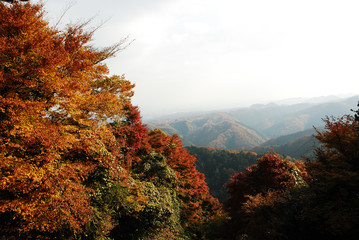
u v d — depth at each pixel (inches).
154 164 683.4
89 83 370.6
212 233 613.0
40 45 245.9
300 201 271.4
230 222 556.4
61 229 261.0
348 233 192.7
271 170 483.5
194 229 748.0
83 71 327.6
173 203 669.3
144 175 620.4
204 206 1063.6
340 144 252.7
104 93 372.5
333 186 226.4
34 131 231.0
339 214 199.6
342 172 225.9
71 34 309.9
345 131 255.3
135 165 629.3
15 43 230.7
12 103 222.4
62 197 254.5
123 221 406.0
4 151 216.5
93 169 331.9
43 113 256.4
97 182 348.8
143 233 434.9
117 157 454.3
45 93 273.0
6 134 233.6
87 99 330.3
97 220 317.1
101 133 357.7
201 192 976.3
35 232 249.0
